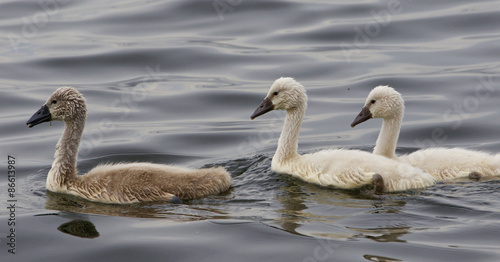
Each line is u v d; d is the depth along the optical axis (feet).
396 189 42.55
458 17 83.61
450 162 46.47
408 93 68.13
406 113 64.28
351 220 38.78
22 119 63.87
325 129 62.13
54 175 45.44
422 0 89.56
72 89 45.34
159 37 81.56
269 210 40.78
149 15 87.30
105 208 41.73
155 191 42.16
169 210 40.91
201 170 44.29
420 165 47.09
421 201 41.24
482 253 34.65
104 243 36.40
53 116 45.09
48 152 57.16
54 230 38.32
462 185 44.14
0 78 72.02
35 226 38.93
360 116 51.34
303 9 87.81
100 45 79.71
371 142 59.00
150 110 66.23
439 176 46.01
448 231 37.11
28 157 55.93
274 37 81.05
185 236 37.04
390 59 75.46
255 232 37.37
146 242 36.27
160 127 62.80
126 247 35.81
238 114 65.98
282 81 49.90
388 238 36.42
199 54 77.25
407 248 35.22
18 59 76.23
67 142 45.19
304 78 72.28
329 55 76.64
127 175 43.14
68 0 95.35
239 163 53.06
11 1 93.04
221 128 62.64
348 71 73.10
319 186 45.65
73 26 85.40
